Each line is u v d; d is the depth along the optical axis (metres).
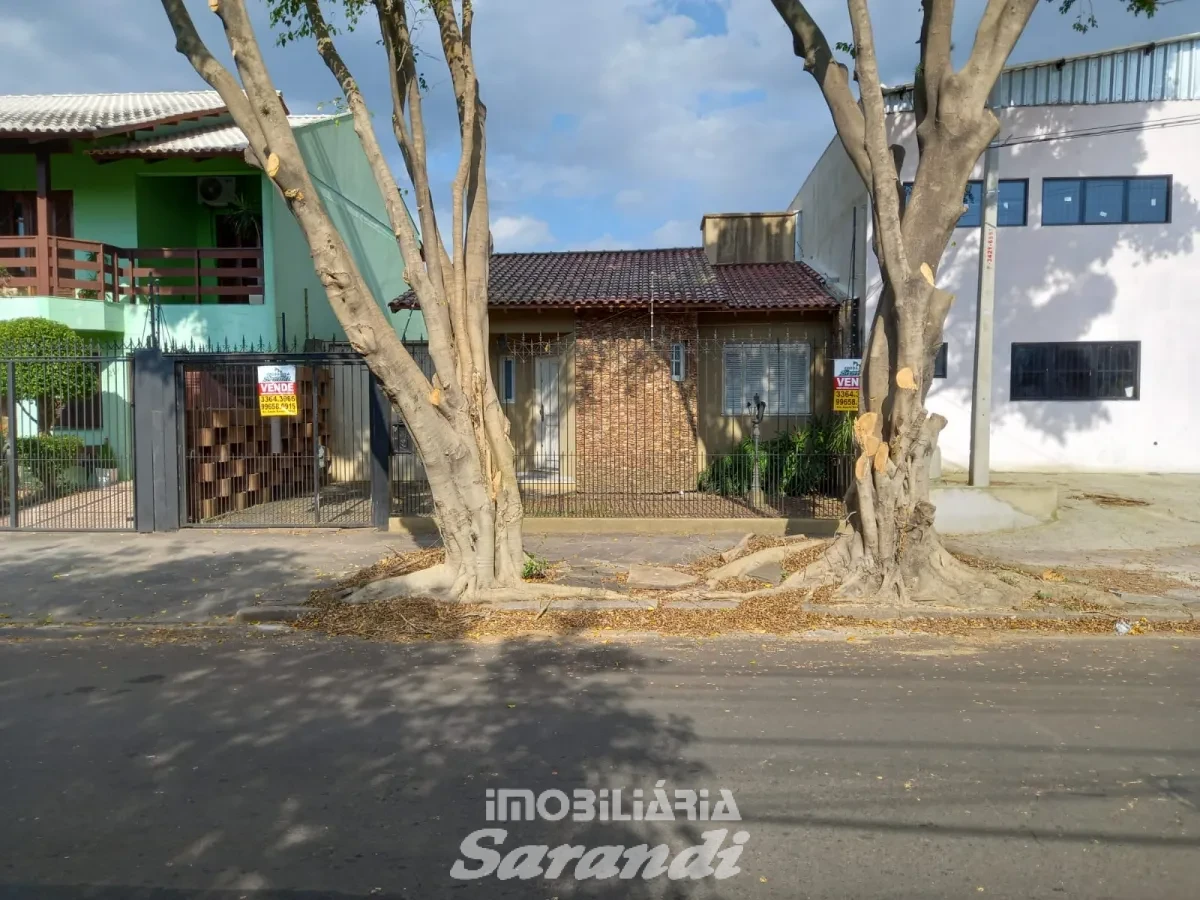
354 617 7.71
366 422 17.73
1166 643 7.03
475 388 8.12
